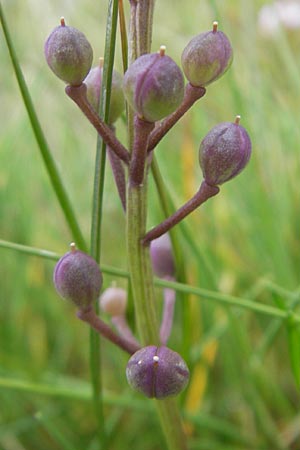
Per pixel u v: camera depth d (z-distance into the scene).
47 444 0.16
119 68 0.24
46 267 0.19
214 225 0.18
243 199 0.18
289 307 0.13
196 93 0.10
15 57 0.12
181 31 0.24
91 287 0.11
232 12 0.22
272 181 0.18
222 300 0.13
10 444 0.15
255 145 0.17
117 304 0.12
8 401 0.16
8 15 0.23
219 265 0.17
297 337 0.13
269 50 0.22
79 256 0.11
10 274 0.18
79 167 0.21
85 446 0.16
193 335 0.16
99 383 0.13
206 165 0.10
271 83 0.20
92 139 0.22
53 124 0.22
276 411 0.16
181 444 0.12
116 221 0.20
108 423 0.15
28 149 0.21
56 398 0.16
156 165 0.12
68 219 0.12
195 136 0.19
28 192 0.20
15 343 0.17
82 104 0.10
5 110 0.23
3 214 0.19
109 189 0.20
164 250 0.12
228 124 0.10
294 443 0.15
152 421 0.15
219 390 0.16
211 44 0.10
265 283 0.14
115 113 0.11
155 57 0.10
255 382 0.15
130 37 0.10
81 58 0.10
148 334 0.11
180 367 0.10
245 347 0.15
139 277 0.11
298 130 0.19
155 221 0.17
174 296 0.13
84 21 0.25
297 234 0.18
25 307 0.18
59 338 0.17
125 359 0.15
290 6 0.23
